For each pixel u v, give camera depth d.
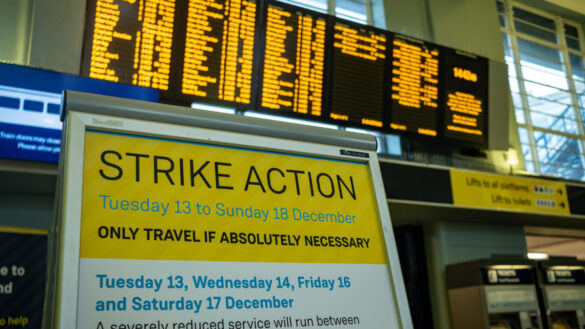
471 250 4.58
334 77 3.68
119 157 0.74
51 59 2.97
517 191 4.32
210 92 3.18
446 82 4.22
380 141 4.37
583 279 4.30
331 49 3.71
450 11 5.20
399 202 3.67
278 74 3.46
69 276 0.62
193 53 3.16
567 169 5.76
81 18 3.12
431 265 4.48
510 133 5.07
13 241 2.30
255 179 0.83
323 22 3.71
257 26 3.43
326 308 0.79
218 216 0.77
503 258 4.03
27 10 3.10
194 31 3.19
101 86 2.79
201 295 0.70
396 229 4.72
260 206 0.81
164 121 0.79
